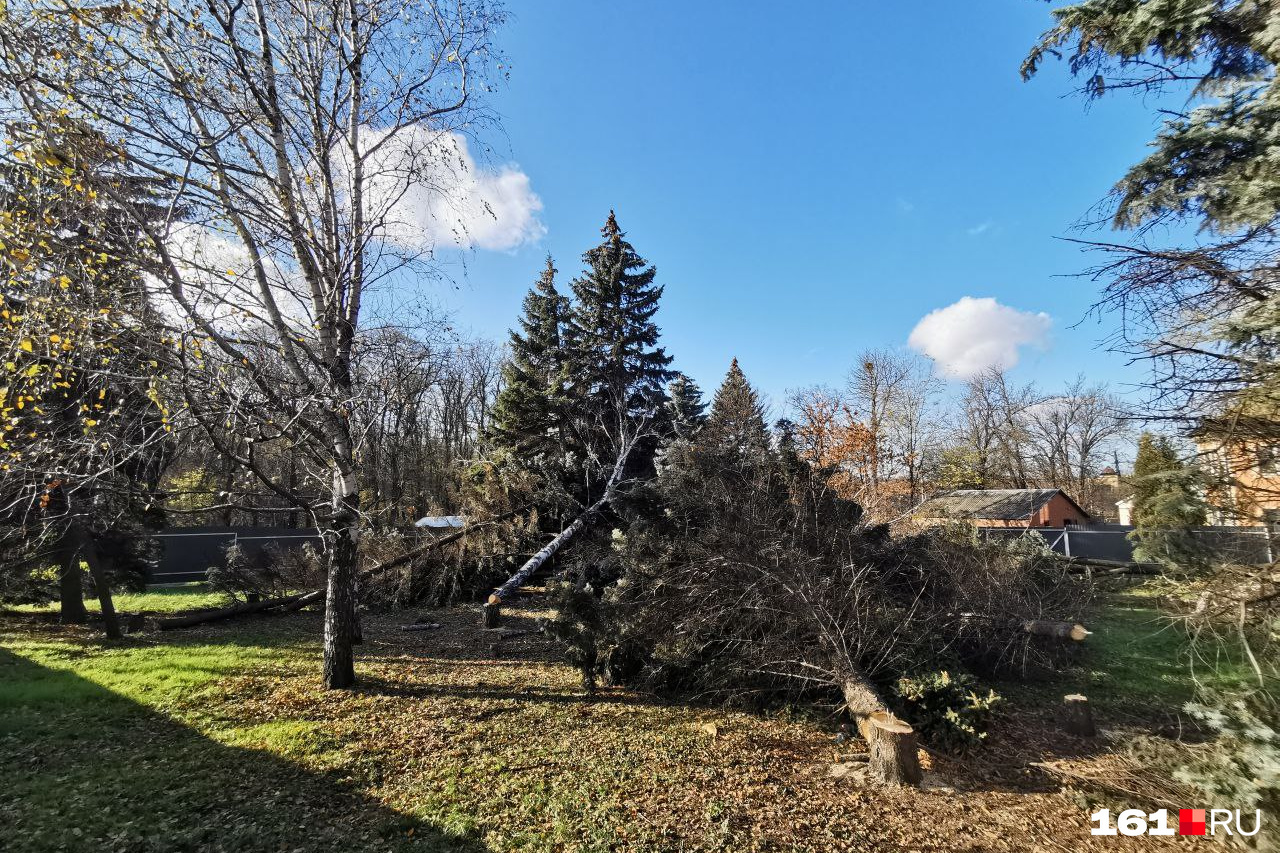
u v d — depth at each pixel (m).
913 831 4.50
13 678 7.82
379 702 7.01
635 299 25.19
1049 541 20.09
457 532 15.16
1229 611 4.43
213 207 6.65
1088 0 6.69
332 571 7.68
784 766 5.58
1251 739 4.00
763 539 7.86
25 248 5.46
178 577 19.52
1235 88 5.98
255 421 6.38
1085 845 4.30
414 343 8.15
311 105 7.63
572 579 12.20
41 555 10.36
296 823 4.40
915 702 6.24
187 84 6.66
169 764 5.35
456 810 4.59
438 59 8.21
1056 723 6.85
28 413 6.14
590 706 7.05
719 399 20.75
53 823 4.36
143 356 6.11
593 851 4.09
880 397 34.62
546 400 21.23
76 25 5.80
